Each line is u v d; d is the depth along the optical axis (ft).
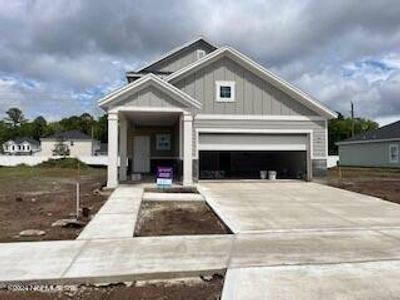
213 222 31.86
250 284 16.78
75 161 133.90
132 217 31.96
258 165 84.64
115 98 51.83
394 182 63.98
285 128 62.64
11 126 312.91
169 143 76.74
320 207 37.63
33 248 22.82
